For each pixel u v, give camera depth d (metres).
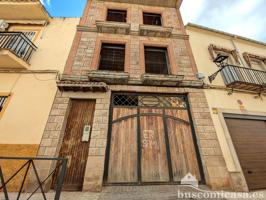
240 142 4.94
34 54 5.69
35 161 3.90
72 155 4.21
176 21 7.51
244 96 5.84
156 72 6.10
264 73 6.41
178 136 4.80
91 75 5.09
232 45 7.66
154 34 6.68
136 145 4.54
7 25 6.36
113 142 4.50
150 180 4.17
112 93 5.24
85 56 5.79
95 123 4.54
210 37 7.51
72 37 6.32
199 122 4.91
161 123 4.95
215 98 5.47
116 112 4.94
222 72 6.14
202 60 6.47
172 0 7.86
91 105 4.95
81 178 3.97
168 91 5.38
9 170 3.80
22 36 5.39
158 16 7.73
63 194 3.52
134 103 5.21
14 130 4.25
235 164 4.39
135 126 4.81
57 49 5.92
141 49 6.22
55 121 4.44
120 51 6.32
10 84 4.97
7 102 4.64
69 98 4.85
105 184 3.99
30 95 4.81
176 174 4.30
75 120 4.69
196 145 4.71
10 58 4.84
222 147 4.60
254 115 5.46
